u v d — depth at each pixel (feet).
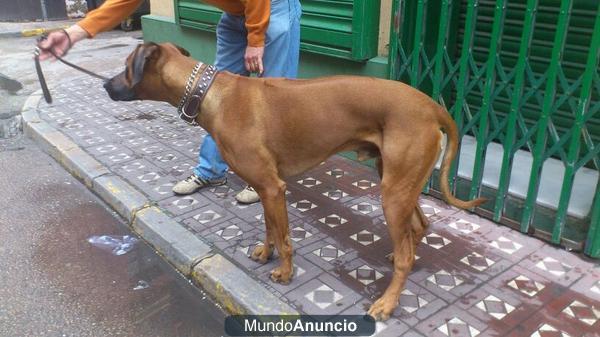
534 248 10.61
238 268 10.07
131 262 11.05
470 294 9.23
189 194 13.09
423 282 9.57
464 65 11.28
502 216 11.46
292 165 8.96
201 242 10.96
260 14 10.53
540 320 8.59
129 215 12.47
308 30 14.90
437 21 12.68
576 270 9.88
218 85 8.96
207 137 12.78
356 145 8.63
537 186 10.62
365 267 10.10
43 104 20.17
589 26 11.30
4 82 24.09
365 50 13.83
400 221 8.26
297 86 8.54
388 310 8.61
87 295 9.94
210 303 9.77
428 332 8.35
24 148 17.15
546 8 11.85
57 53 9.48
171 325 9.12
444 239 10.94
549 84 9.92
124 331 8.98
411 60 12.34
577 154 9.82
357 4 13.35
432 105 8.07
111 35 37.01
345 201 12.74
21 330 8.98
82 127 17.81
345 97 8.22
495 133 11.09
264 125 8.58
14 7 42.68
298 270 10.01
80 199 13.78
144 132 17.42
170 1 22.72
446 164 8.59
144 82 9.32
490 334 8.29
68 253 11.34
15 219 12.73
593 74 9.25
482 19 13.12
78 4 44.73
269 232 9.94
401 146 7.86
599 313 8.73
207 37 20.51
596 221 9.80
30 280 10.37
